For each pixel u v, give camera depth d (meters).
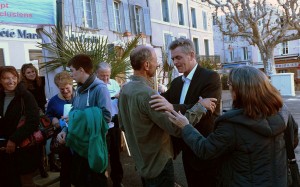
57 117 3.86
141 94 2.14
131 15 16.31
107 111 2.94
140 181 4.31
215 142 1.88
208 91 2.59
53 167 4.48
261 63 36.44
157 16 19.41
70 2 12.15
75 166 3.02
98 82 3.04
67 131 3.02
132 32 16.27
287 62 35.38
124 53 5.93
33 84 4.56
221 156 1.99
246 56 37.44
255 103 1.81
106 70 4.45
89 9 13.30
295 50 35.09
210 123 2.58
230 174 1.91
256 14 18.05
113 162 3.90
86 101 2.98
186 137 2.03
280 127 1.85
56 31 5.22
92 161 2.81
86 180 2.96
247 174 1.84
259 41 18.02
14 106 3.13
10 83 3.13
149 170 2.22
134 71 2.32
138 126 2.18
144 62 2.27
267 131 1.80
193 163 2.65
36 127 3.14
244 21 19.92
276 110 1.85
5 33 9.95
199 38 24.89
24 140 3.15
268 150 1.84
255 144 1.82
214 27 35.38
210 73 2.65
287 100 14.30
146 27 17.66
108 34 14.12
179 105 2.47
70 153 3.21
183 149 2.70
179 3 22.47
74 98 3.15
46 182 4.10
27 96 3.15
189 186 2.79
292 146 2.07
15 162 3.16
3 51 9.91
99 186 2.95
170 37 20.58
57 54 5.25
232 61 37.91
